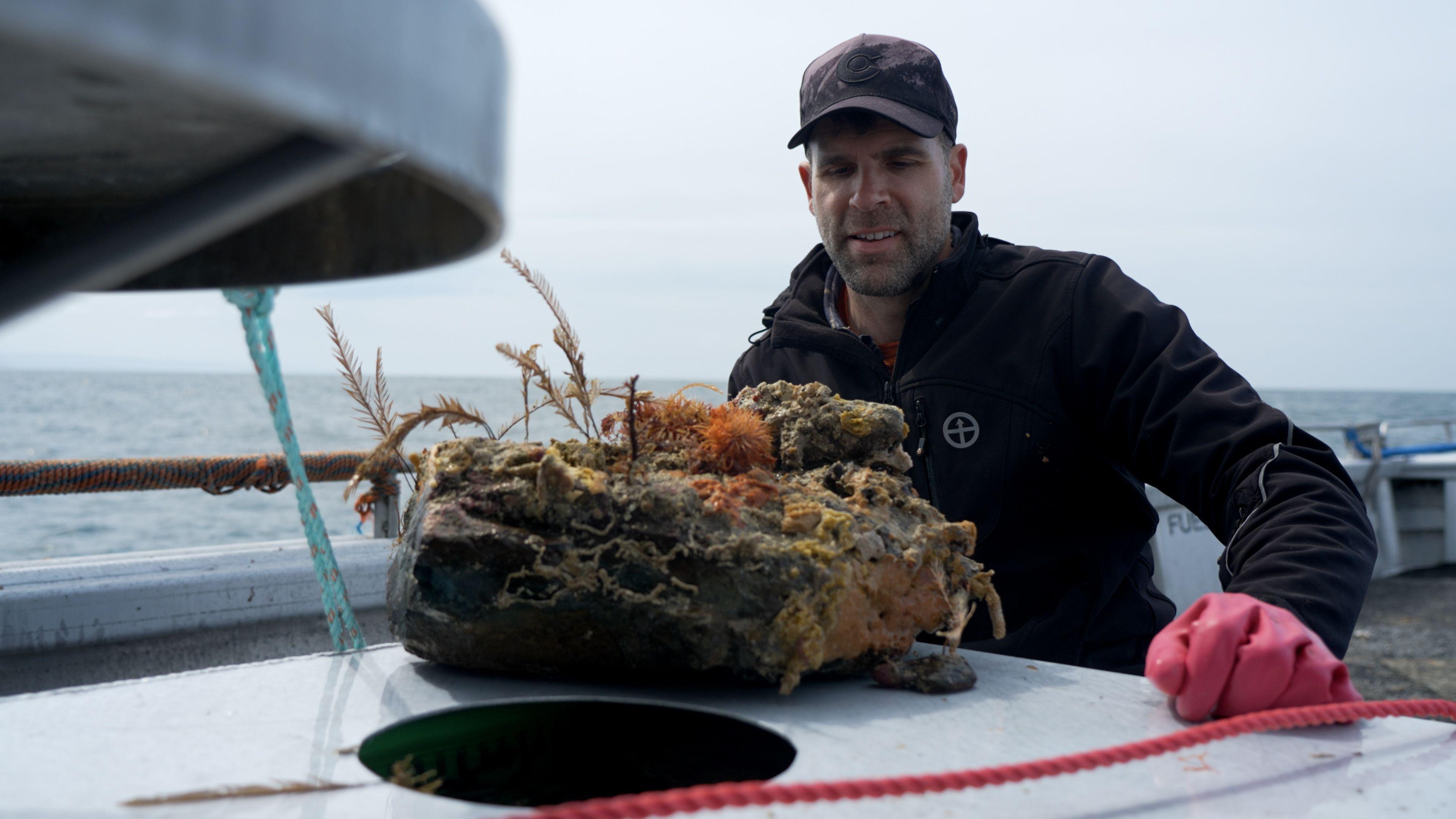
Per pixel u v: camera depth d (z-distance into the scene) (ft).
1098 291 7.13
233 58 1.01
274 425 3.57
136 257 1.41
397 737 3.12
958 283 7.55
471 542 3.39
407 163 1.36
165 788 2.53
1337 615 4.00
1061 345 7.06
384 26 1.23
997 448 7.12
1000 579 7.07
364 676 3.62
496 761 3.30
